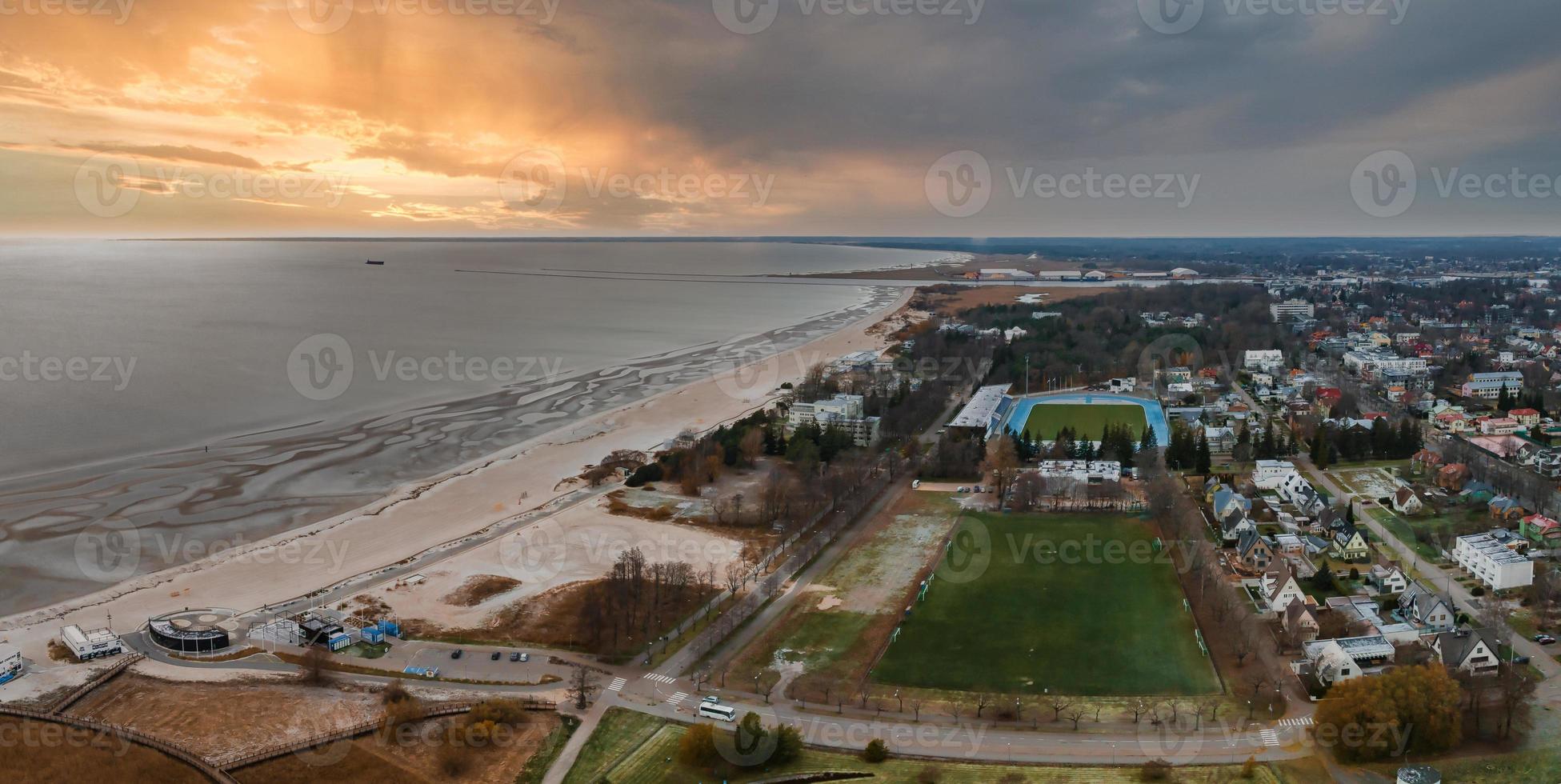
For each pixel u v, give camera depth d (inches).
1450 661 6791.3
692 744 5841.5
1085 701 6653.5
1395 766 5708.7
